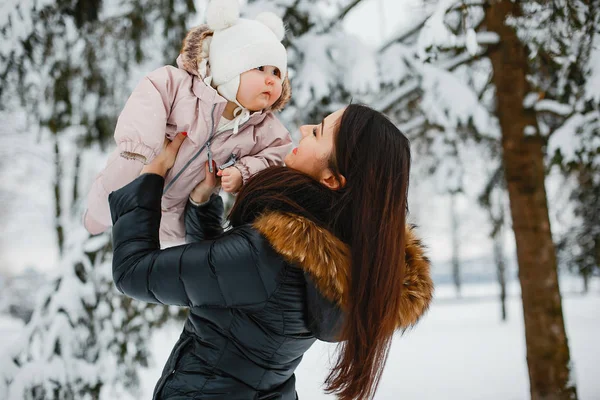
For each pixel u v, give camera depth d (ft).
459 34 11.62
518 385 23.61
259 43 5.20
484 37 13.51
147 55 16.31
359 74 14.33
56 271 13.94
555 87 15.55
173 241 6.03
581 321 44.42
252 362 4.74
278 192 4.79
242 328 4.66
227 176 5.24
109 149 16.81
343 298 4.55
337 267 4.49
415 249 5.25
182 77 5.26
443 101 15.10
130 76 16.70
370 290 4.62
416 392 22.98
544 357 13.56
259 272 4.47
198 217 5.78
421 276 5.14
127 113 4.82
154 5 15.57
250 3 14.55
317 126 5.36
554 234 29.89
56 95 15.65
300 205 4.77
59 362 13.08
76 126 17.38
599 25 10.78
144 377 21.80
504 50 13.66
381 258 4.67
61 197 31.04
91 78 16.14
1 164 33.09
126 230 4.69
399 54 15.12
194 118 5.16
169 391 4.77
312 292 4.57
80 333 13.51
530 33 10.77
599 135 13.32
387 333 4.73
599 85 12.35
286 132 5.93
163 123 4.91
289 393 5.13
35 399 12.75
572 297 75.46
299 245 4.36
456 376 25.96
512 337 39.73
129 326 14.24
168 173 5.48
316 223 4.68
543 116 18.40
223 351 4.69
